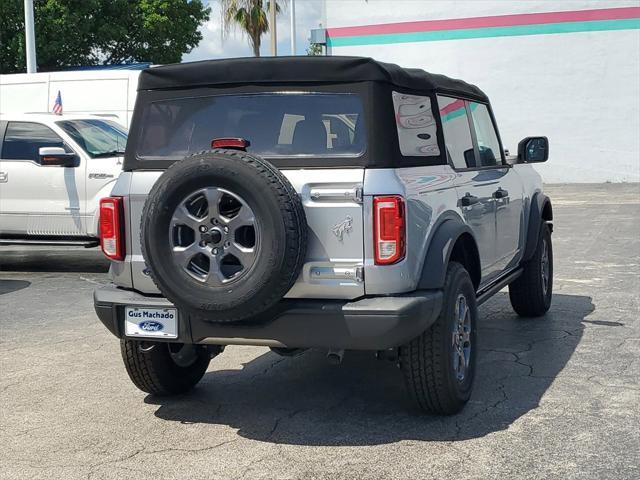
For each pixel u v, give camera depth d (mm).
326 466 4320
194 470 4305
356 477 4164
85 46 31078
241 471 4277
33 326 7855
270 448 4602
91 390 5754
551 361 6246
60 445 4703
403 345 4832
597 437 4629
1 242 11086
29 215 10977
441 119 5465
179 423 5051
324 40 30141
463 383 5055
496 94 28500
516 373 5941
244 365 6363
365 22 29562
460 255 5449
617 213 17719
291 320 4484
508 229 6672
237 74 4801
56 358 6629
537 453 4414
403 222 4457
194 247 4363
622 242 13164
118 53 32500
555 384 5656
